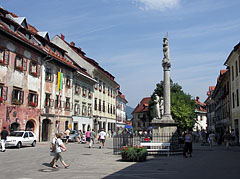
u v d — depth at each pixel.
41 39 34.97
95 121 50.88
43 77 32.88
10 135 23.70
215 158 16.38
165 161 14.72
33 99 30.94
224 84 43.69
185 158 16.25
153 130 19.64
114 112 65.50
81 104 43.94
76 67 41.88
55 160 12.19
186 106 54.66
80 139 34.88
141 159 14.63
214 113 61.69
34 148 23.22
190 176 9.87
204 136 33.47
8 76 26.38
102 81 55.78
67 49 50.53
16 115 27.33
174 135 18.98
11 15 31.06
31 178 9.27
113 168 12.02
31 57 30.45
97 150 22.59
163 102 20.55
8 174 10.09
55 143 12.17
